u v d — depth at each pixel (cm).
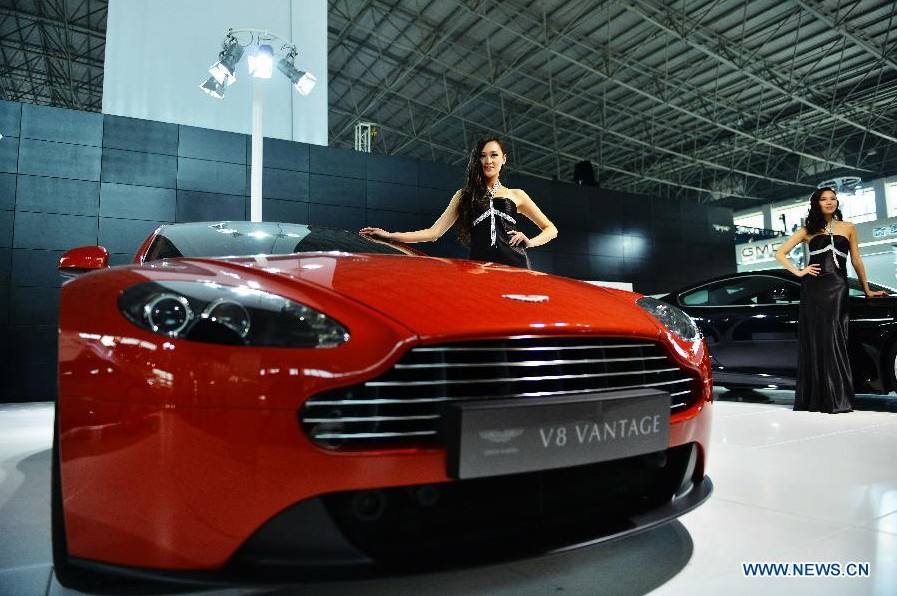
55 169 537
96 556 81
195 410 78
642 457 106
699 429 114
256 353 81
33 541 124
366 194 711
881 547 118
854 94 1460
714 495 157
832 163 1775
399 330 85
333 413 81
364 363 82
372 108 1551
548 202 911
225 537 78
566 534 92
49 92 1512
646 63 1280
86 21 1174
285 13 645
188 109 602
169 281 92
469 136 1723
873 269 1460
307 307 89
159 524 78
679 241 1054
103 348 84
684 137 1714
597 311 109
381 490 83
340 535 80
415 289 102
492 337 89
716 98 1428
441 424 84
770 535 126
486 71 1361
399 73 1385
